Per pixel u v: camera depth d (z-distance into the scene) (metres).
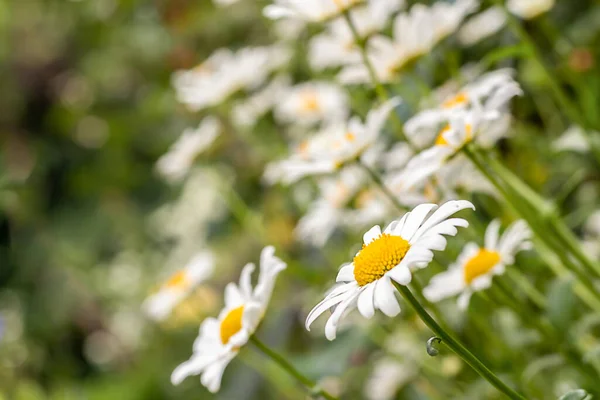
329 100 0.86
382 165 0.80
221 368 0.62
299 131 0.94
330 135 0.76
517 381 0.68
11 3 1.79
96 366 1.53
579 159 0.83
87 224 1.65
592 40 0.87
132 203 1.61
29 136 1.72
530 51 0.74
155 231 1.54
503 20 0.83
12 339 1.34
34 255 1.67
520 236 0.66
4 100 1.75
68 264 1.62
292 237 1.00
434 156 0.65
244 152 1.15
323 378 0.80
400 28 0.75
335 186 0.81
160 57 1.44
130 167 1.60
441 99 0.79
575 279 0.68
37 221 1.68
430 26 0.75
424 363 0.77
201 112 1.24
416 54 0.75
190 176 1.31
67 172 1.68
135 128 1.56
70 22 1.68
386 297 0.53
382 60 0.75
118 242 1.62
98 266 1.61
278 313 1.00
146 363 1.39
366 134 0.69
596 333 0.75
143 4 1.46
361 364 0.85
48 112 1.72
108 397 1.35
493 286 0.68
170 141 1.42
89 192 1.64
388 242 0.54
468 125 0.64
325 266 0.93
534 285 0.75
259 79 0.88
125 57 1.51
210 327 0.64
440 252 0.75
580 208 0.82
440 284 0.67
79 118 1.65
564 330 0.66
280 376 0.81
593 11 0.87
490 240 0.67
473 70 0.79
